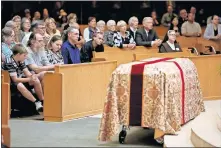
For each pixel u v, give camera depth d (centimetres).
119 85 1466
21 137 1520
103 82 1881
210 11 3659
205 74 2120
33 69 1852
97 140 1498
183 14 3055
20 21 2311
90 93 1834
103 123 1459
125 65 1486
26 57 1828
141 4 3669
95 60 1955
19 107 1808
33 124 1692
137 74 1457
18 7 3503
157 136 1450
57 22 3075
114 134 1448
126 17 3656
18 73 1816
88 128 1642
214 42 2800
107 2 3669
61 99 1727
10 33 1844
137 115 1459
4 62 1792
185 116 1576
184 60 1648
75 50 1903
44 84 1739
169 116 1473
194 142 1382
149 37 2377
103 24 2512
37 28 2111
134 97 1459
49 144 1443
